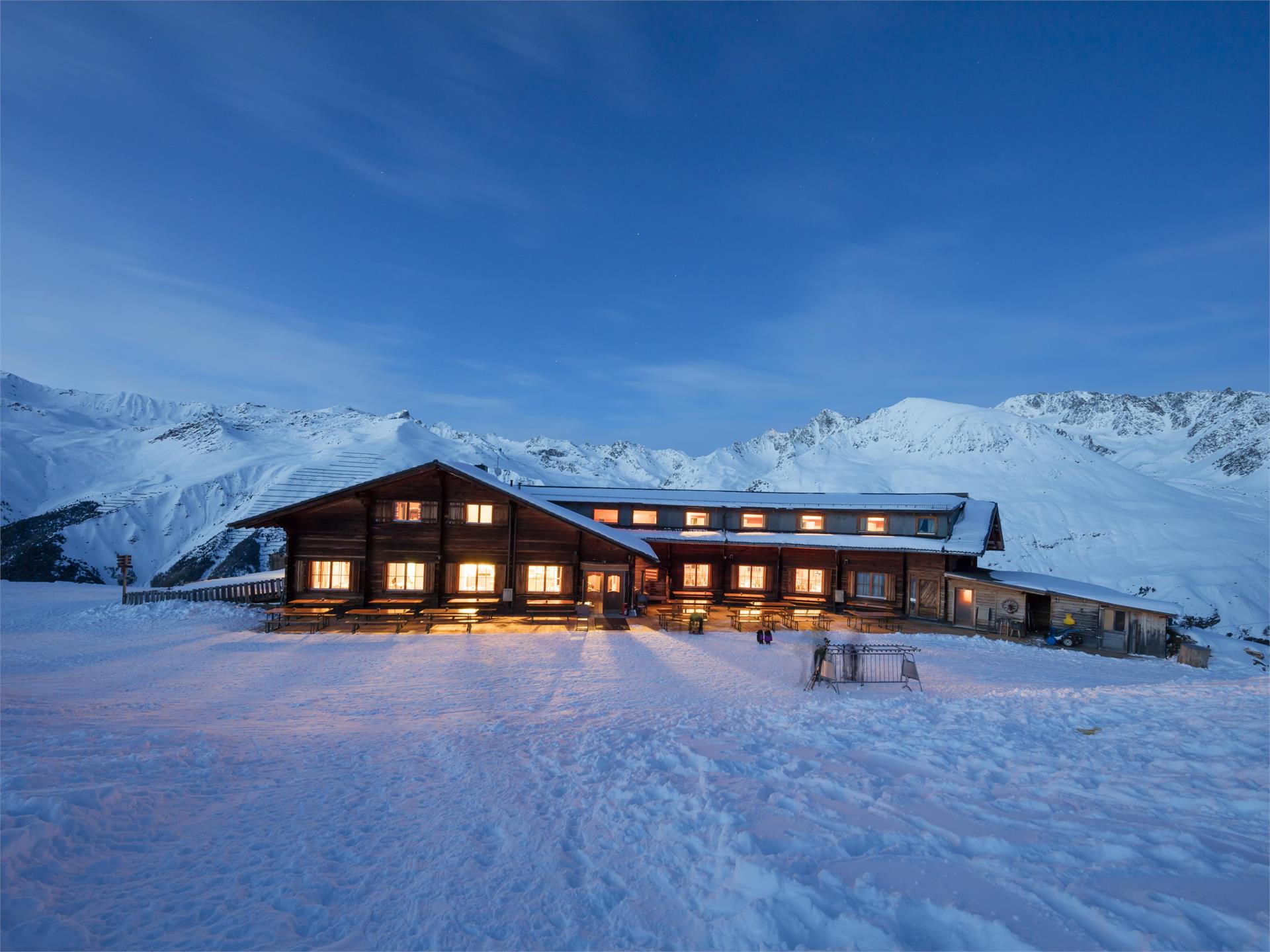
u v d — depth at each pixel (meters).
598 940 4.37
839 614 30.58
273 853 5.84
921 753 8.33
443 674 17.25
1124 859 4.80
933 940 3.88
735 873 4.89
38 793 6.34
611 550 27.80
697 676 17.47
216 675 16.84
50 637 22.36
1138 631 24.39
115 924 4.61
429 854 5.82
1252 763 7.27
